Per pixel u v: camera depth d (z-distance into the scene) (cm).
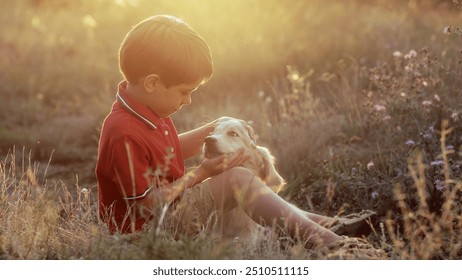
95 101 874
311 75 789
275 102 735
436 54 687
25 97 943
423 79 545
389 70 670
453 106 516
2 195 370
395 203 434
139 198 346
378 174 466
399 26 862
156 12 1050
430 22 899
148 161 357
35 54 1065
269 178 401
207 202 346
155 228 313
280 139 595
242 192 329
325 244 330
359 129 584
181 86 363
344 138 582
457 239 351
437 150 455
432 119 517
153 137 363
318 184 485
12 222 346
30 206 361
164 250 296
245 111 712
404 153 476
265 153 405
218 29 921
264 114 658
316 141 581
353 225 383
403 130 514
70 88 958
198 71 362
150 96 364
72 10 1316
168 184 352
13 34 1126
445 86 545
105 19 1205
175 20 366
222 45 884
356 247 330
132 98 364
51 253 331
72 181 586
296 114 639
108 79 961
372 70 591
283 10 983
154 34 353
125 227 364
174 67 353
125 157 348
